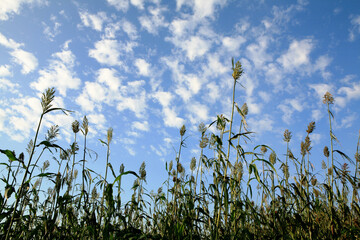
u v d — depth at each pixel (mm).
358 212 4461
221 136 4887
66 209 4453
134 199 5812
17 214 3984
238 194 4555
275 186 4562
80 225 4512
